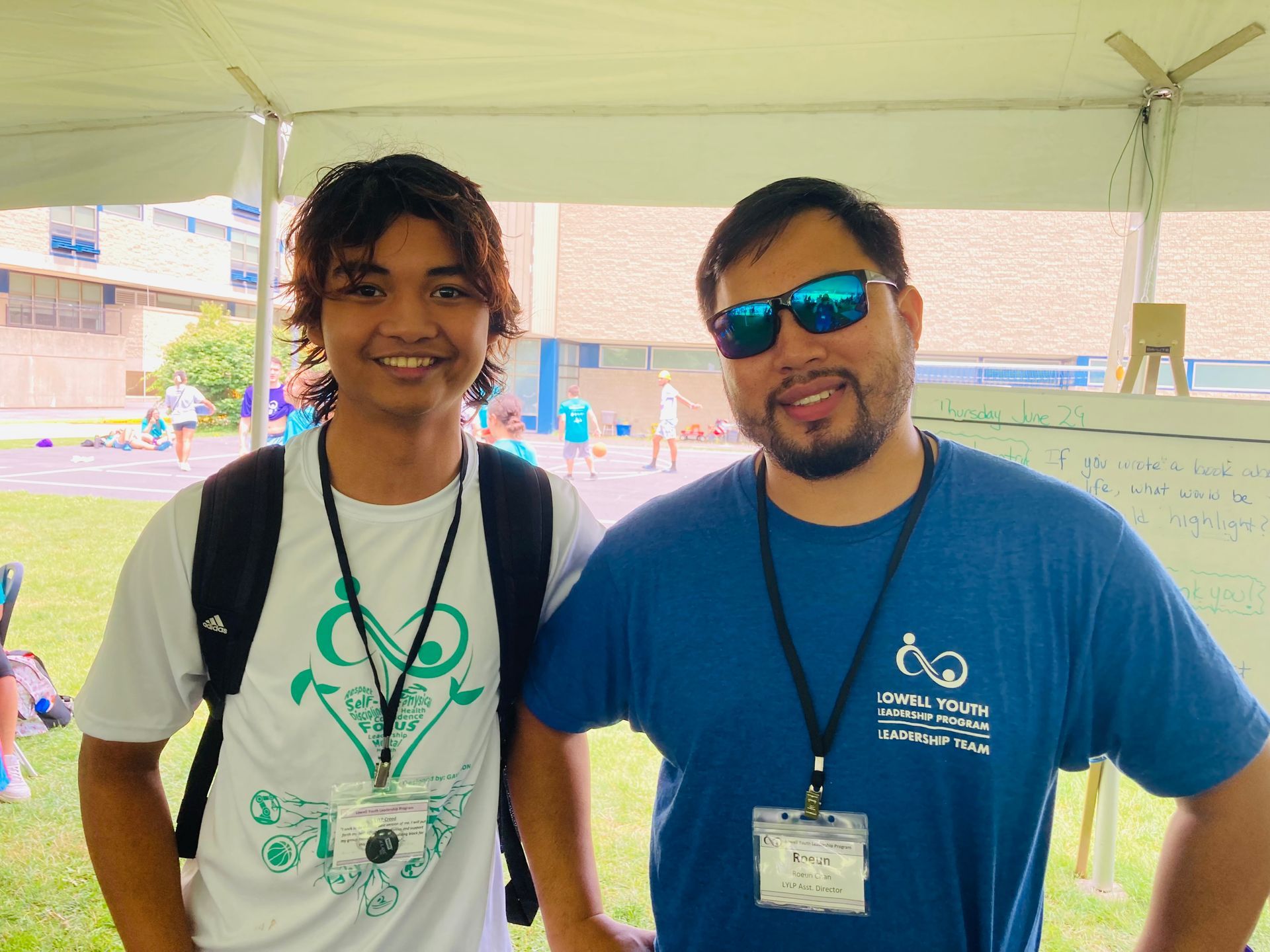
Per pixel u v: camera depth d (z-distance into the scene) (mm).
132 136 3080
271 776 1089
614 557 1147
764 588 1054
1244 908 945
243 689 1111
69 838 2793
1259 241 13281
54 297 24203
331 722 1098
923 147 2629
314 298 1147
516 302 1268
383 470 1150
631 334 19422
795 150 2711
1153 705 962
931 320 15422
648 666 1100
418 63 2580
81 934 2311
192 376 22484
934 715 966
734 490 1122
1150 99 2414
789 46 2354
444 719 1130
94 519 8367
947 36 2252
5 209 3248
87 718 1157
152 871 1144
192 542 1133
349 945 1078
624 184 2832
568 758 1260
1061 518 1011
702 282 1117
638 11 2230
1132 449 2299
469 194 1141
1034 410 2371
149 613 1143
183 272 26484
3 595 3172
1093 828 2951
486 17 2312
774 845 1001
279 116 2941
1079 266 15008
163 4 2346
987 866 950
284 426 8039
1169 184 2439
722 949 1043
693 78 2564
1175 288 13539
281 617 1111
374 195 1073
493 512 1204
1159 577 989
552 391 19766
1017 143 2564
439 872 1144
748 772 1024
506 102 2805
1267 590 2189
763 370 1027
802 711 1010
